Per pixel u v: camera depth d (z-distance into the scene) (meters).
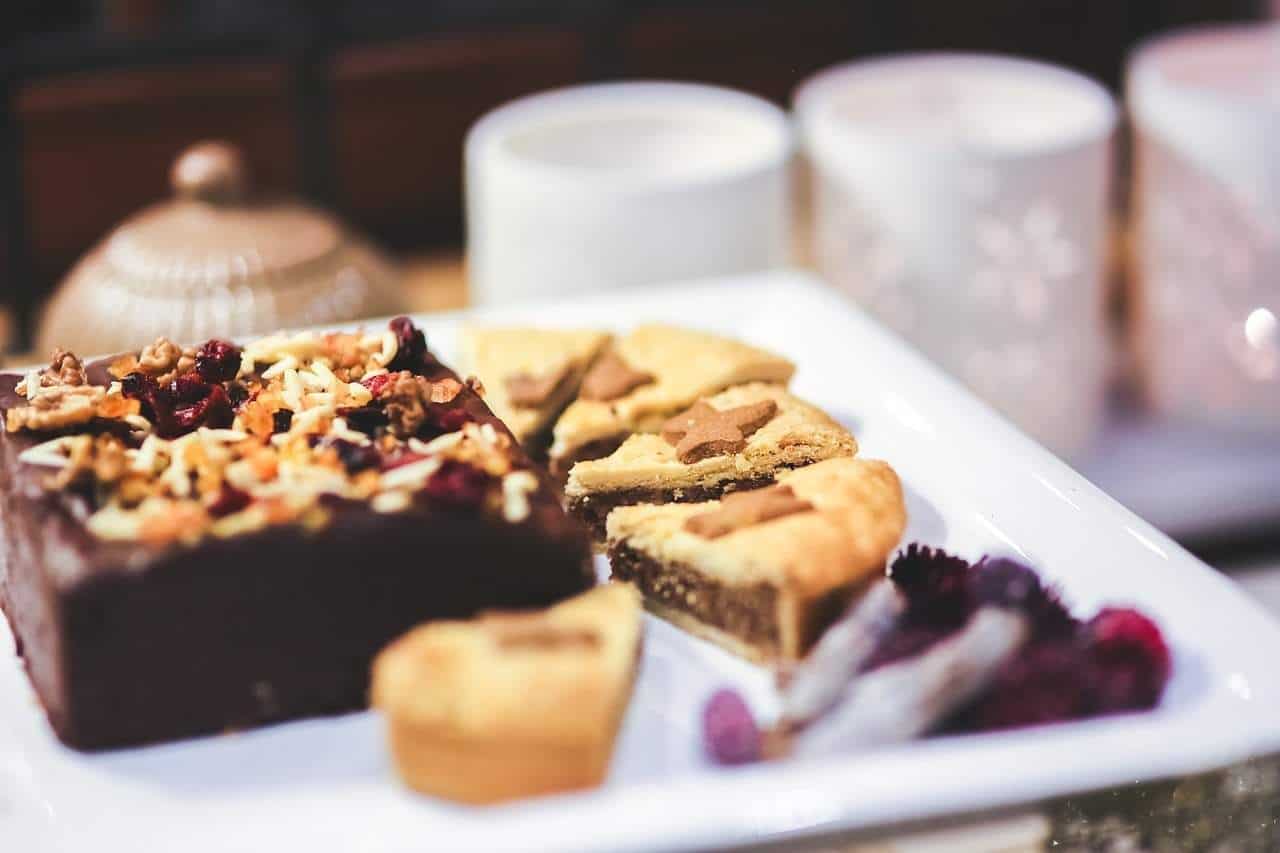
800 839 0.39
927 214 0.60
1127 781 0.40
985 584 0.44
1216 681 0.42
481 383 0.50
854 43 0.81
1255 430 0.66
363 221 0.79
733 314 0.58
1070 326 0.62
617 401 0.53
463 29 0.73
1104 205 0.63
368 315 0.60
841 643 0.43
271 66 0.75
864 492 0.48
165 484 0.44
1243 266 0.64
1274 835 0.41
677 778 0.41
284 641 0.44
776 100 0.82
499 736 0.40
